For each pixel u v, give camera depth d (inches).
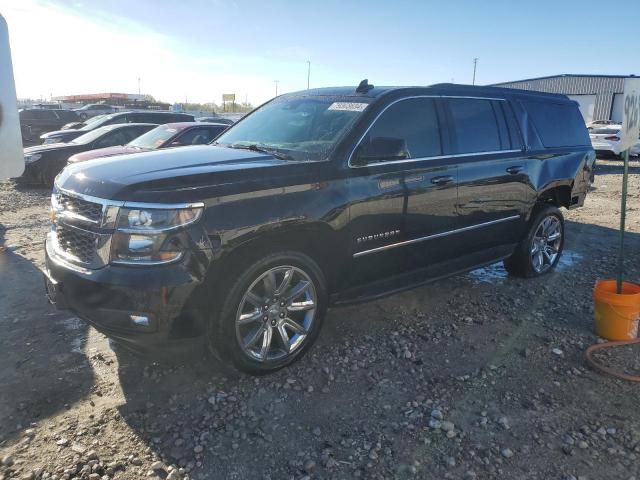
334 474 104.8
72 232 129.6
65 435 115.3
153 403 127.7
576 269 240.1
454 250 182.9
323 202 139.3
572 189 231.6
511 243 209.0
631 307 158.4
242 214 125.3
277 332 139.8
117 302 117.0
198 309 121.7
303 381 138.0
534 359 151.4
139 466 106.3
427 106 173.9
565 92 1793.8
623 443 114.0
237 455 110.0
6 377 138.7
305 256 139.4
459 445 113.3
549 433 117.5
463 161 178.2
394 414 124.5
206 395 130.9
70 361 147.3
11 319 174.7
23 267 230.4
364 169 149.7
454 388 135.6
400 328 171.5
